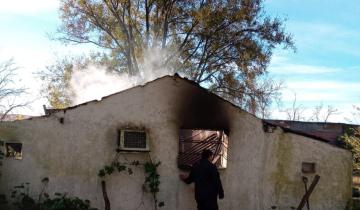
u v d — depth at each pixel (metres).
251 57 24.44
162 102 10.30
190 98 10.41
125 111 10.12
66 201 9.41
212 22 23.81
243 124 10.62
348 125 32.09
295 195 10.73
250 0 23.89
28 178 9.64
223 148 10.92
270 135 10.75
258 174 10.59
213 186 9.15
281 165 10.73
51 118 9.83
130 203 9.96
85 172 9.84
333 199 10.88
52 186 9.70
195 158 11.23
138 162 10.05
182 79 10.40
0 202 9.46
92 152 9.90
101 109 10.03
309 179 10.82
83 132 9.91
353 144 17.72
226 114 10.54
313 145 10.92
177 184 10.17
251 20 24.30
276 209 10.59
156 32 25.30
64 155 9.80
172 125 10.28
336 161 10.98
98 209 9.81
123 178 9.98
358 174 20.20
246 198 10.48
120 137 10.02
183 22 25.06
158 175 10.09
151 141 10.16
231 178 10.45
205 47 25.11
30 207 9.50
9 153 9.94
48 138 9.77
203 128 10.40
